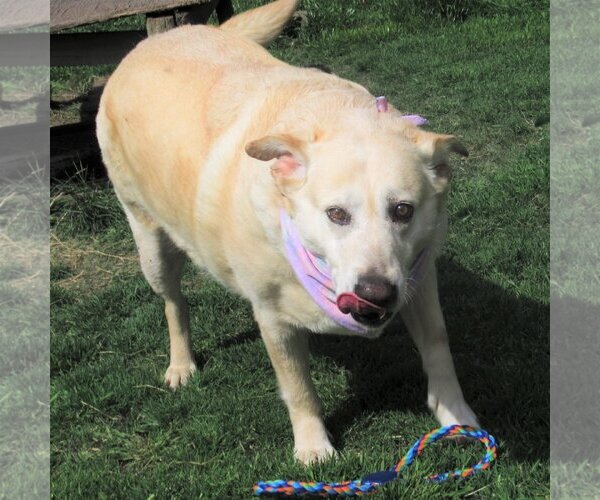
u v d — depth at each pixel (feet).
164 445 5.34
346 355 5.85
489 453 4.82
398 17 13.69
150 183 5.39
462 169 8.35
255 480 4.93
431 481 4.75
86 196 8.09
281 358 4.98
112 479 5.07
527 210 7.36
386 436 5.19
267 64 5.28
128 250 7.59
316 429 5.10
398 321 6.11
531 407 5.22
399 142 4.32
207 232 4.92
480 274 6.57
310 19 13.44
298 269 4.45
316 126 4.45
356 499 4.72
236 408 5.47
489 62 11.15
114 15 8.42
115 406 5.67
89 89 11.28
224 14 10.94
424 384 5.55
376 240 4.14
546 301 6.13
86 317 6.62
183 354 5.89
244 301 6.57
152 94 5.37
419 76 11.03
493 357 5.69
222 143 4.88
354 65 11.73
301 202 4.31
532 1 13.79
